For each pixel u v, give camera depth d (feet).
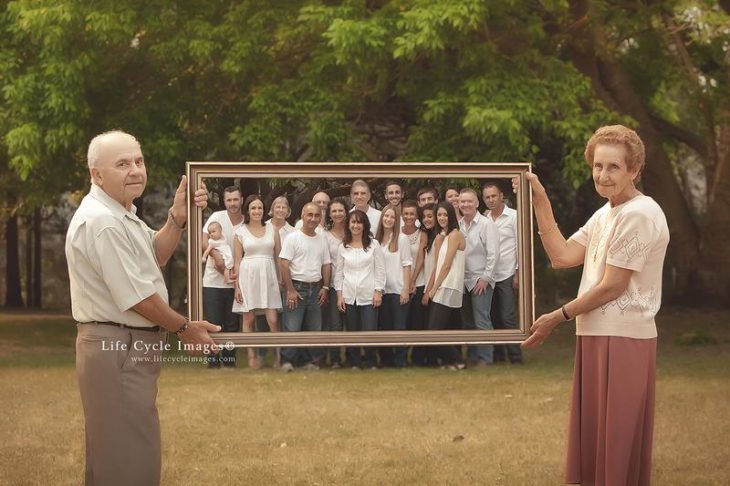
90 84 47.55
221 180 15.69
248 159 47.85
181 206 15.76
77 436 24.00
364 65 45.16
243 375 33.71
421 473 20.15
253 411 26.99
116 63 49.62
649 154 58.34
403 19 43.47
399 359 35.42
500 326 16.06
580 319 15.65
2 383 33.19
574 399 15.72
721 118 57.36
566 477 15.81
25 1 46.29
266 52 48.85
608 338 15.19
